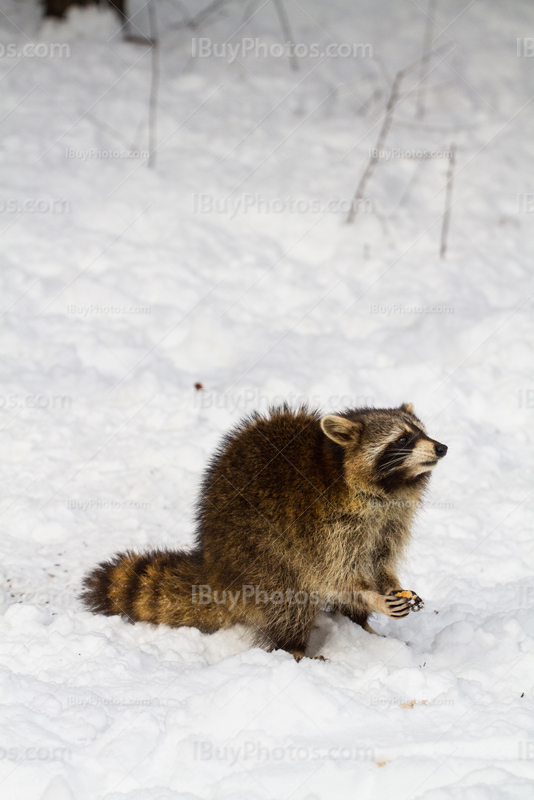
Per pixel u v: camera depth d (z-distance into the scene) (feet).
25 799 16.69
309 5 80.02
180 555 26.73
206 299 48.08
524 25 78.18
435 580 28.96
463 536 31.73
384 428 25.11
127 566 25.84
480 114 67.21
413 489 25.77
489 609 26.76
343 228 54.44
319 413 27.86
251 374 42.65
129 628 25.34
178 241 52.13
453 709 19.65
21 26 70.28
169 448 36.42
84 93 63.77
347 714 19.36
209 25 75.51
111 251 50.39
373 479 24.81
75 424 37.68
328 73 70.59
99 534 31.45
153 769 17.62
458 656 23.06
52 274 48.01
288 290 49.60
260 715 19.15
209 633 25.66
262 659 22.33
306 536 24.71
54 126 59.88
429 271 50.85
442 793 15.99
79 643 23.12
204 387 41.60
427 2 81.35
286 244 53.67
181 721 18.94
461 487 35.09
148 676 21.83
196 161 59.31
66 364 41.73
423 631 25.77
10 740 18.12
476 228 55.26
